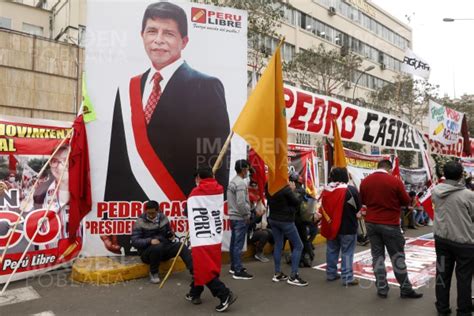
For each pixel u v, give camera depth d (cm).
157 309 460
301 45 3062
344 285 559
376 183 512
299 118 741
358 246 854
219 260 457
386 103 3098
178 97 655
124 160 629
